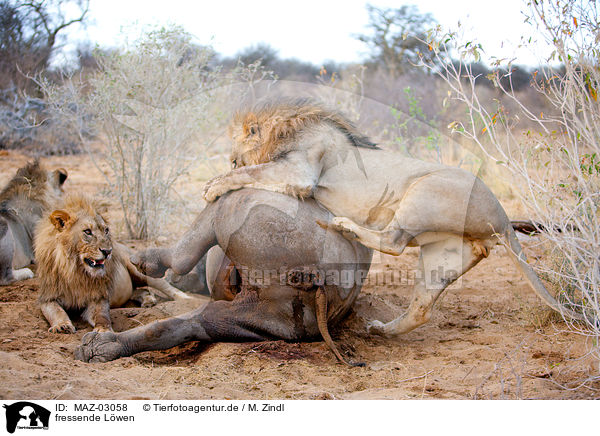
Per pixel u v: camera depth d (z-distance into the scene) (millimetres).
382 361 4863
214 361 4590
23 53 14375
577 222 4520
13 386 3895
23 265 7203
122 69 8469
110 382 4129
